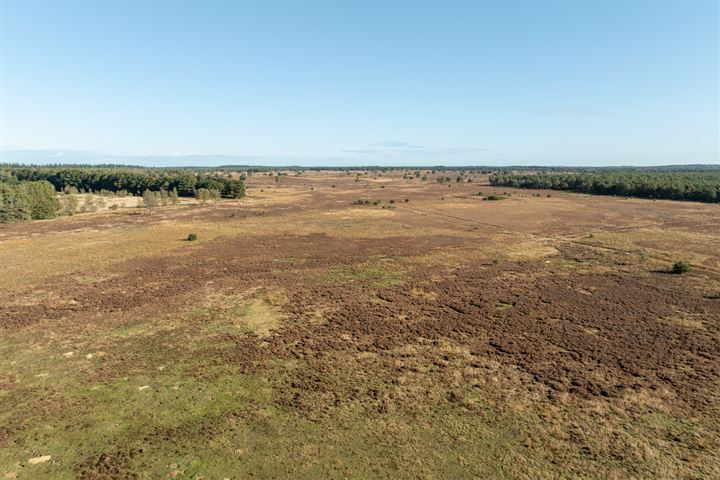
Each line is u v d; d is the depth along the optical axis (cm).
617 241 5862
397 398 1981
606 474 1490
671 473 1490
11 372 2206
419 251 5362
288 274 4238
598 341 2602
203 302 3350
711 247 5397
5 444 1633
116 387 2067
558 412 1867
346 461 1553
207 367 2281
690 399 1952
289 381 2138
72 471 1495
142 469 1506
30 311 3091
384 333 2753
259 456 1580
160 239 6056
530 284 3866
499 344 2572
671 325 2836
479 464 1541
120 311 3123
